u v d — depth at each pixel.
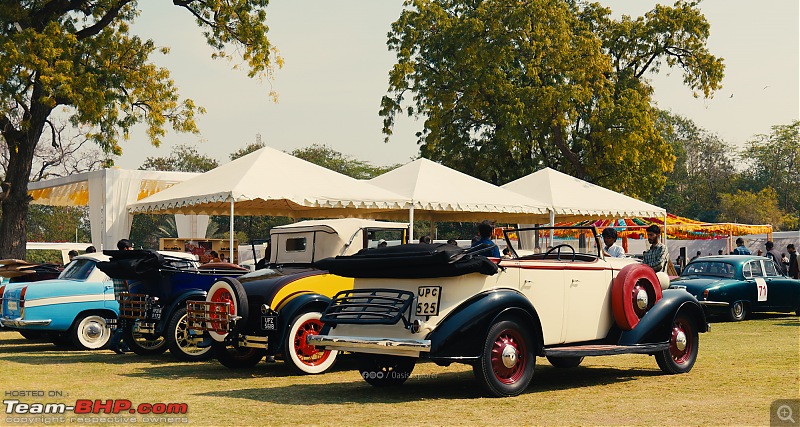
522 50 34.03
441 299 7.38
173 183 22.66
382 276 7.73
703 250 41.00
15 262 15.04
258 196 16.27
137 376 9.65
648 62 36.94
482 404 7.20
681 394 7.74
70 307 12.91
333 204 17.09
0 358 11.87
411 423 6.32
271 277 10.19
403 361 8.50
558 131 34.78
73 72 23.91
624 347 8.52
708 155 94.25
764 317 18.86
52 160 46.53
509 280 7.81
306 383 8.95
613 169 34.97
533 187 21.91
